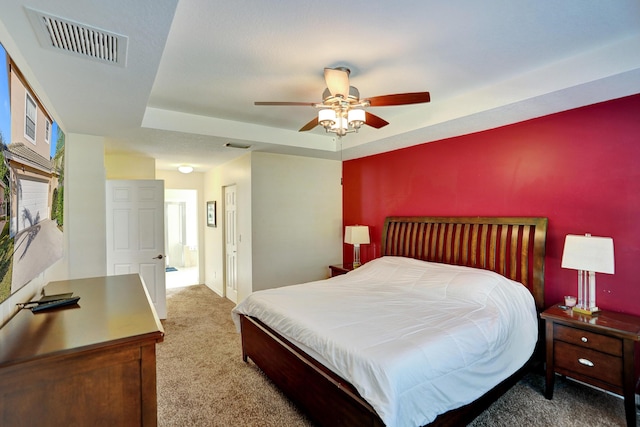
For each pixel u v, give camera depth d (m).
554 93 2.38
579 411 2.26
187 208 10.03
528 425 2.11
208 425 2.13
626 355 2.08
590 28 1.89
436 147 3.85
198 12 1.67
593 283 2.45
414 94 2.18
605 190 2.56
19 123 1.38
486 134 3.36
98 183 3.39
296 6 1.64
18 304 1.53
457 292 2.73
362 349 1.76
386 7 1.66
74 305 1.62
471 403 1.95
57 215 2.27
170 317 4.45
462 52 2.16
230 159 5.03
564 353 2.35
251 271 4.47
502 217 3.16
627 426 2.08
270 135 3.93
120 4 1.29
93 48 1.60
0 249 1.15
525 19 1.79
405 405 1.56
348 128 2.79
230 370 2.90
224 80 2.56
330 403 1.88
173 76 2.47
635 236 2.42
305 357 2.13
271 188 4.64
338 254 5.34
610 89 2.32
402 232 4.12
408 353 1.70
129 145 3.93
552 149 2.87
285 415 2.24
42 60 1.69
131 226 4.26
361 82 2.64
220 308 4.89
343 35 1.93
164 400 2.42
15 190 1.32
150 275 4.31
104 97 2.24
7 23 1.36
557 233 2.84
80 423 1.12
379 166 4.64
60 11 1.31
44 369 1.06
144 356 1.22
